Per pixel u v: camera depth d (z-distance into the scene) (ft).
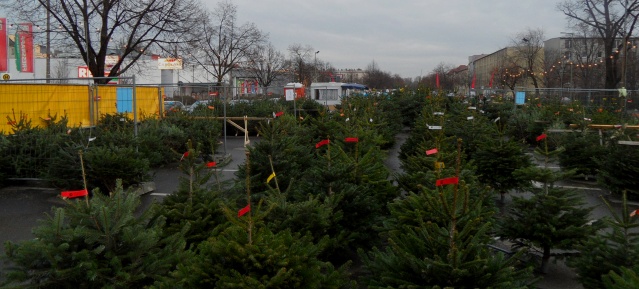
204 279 12.02
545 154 21.61
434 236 13.87
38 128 35.99
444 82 235.61
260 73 163.73
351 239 18.93
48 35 79.56
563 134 41.73
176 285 12.60
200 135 47.16
